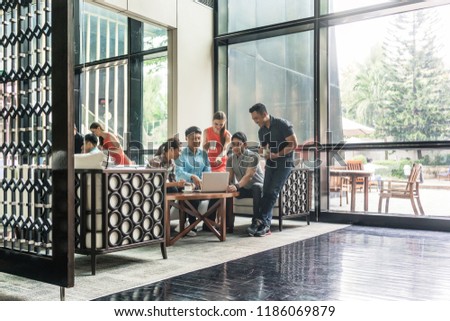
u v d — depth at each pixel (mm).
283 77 6086
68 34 2254
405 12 5203
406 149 5141
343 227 5133
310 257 3428
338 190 5617
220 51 6520
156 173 3338
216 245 3986
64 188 2240
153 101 6082
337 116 5625
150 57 6180
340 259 3354
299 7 5812
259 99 6301
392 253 3580
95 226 2887
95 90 6180
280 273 2904
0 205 2727
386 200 5355
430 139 5008
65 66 2248
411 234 4586
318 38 5598
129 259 3383
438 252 3615
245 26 6254
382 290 2498
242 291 2484
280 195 4852
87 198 2930
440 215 4961
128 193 3098
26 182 2506
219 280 2725
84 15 5918
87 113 6168
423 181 5059
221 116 5613
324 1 5613
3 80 2705
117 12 5289
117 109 6270
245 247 3877
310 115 5832
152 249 3801
